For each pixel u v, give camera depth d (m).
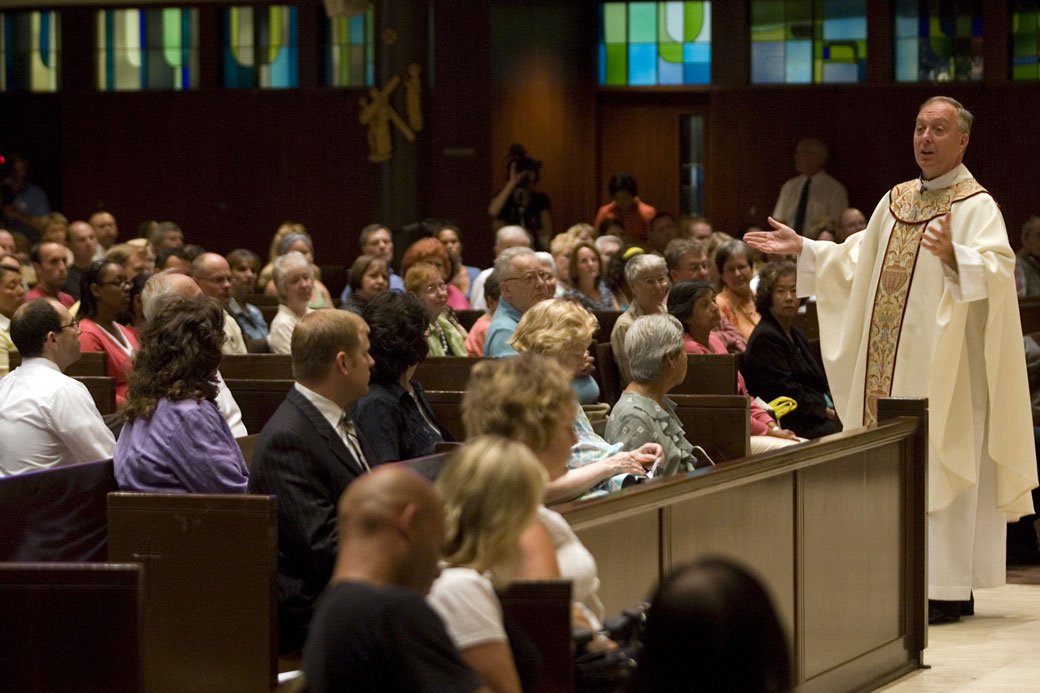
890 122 22.67
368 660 3.20
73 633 4.64
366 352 6.33
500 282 9.74
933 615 9.05
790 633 6.87
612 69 24.30
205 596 5.39
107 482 6.31
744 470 6.36
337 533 6.05
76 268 15.65
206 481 6.21
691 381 10.12
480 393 4.85
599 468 6.20
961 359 8.91
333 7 21.69
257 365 10.30
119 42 25.09
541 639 4.26
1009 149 22.12
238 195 25.00
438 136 23.06
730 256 12.16
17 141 25.41
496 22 22.89
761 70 23.39
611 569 5.51
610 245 15.89
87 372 9.84
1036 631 8.84
